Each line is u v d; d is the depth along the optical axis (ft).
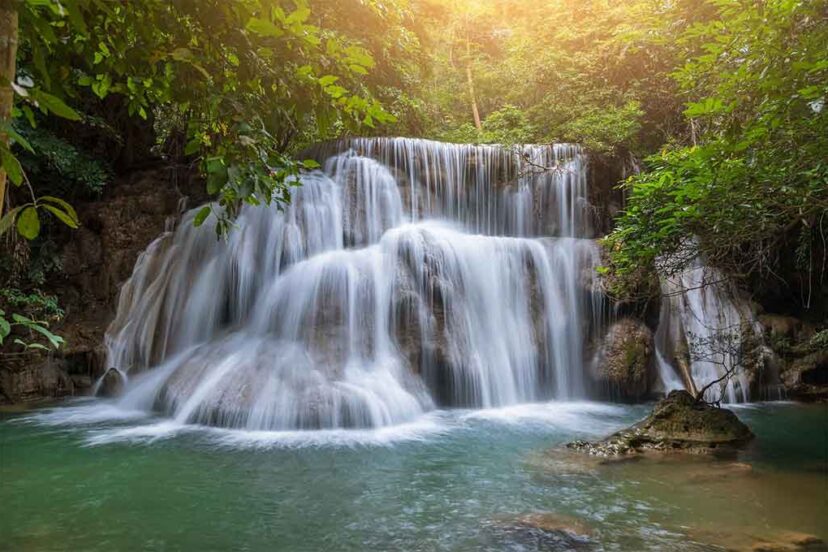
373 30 45.75
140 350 39.91
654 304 41.22
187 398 31.01
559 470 21.83
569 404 36.78
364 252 37.88
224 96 9.46
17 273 40.68
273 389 29.55
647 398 38.58
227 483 20.38
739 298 45.57
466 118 76.79
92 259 45.96
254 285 39.34
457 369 35.04
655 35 44.19
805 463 22.58
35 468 22.03
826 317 47.16
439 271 37.24
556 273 40.93
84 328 41.88
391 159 46.83
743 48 17.08
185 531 16.24
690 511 17.34
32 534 15.98
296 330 34.63
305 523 16.81
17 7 5.50
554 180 49.14
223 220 10.35
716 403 27.91
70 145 44.39
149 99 11.39
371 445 25.62
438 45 80.07
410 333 35.24
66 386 38.22
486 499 18.69
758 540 15.16
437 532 16.06
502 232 49.32
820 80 13.57
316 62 10.13
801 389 41.63
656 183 20.89
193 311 39.63
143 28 8.98
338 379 31.14
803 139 15.78
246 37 9.17
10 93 5.23
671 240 21.77
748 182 16.85
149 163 53.67
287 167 10.50
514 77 69.36
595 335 39.45
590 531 15.94
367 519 17.07
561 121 61.11
